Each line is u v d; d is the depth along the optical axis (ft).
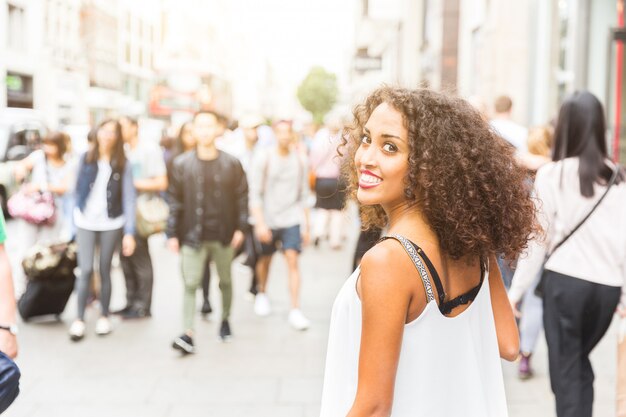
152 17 173.47
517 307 17.06
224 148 29.25
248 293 23.91
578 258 10.39
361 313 4.95
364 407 4.74
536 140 17.01
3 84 95.25
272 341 18.79
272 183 20.12
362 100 5.73
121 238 20.40
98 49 132.57
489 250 5.19
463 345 5.10
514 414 13.62
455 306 5.08
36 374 16.06
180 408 14.06
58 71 113.39
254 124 24.68
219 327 20.22
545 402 14.28
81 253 18.88
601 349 17.85
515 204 5.34
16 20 100.37
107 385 15.37
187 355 17.49
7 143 46.75
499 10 46.11
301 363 16.90
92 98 127.03
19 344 18.43
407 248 4.88
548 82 40.96
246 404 14.28
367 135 5.32
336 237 34.17
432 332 4.93
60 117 114.52
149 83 169.68
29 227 22.56
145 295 21.26
